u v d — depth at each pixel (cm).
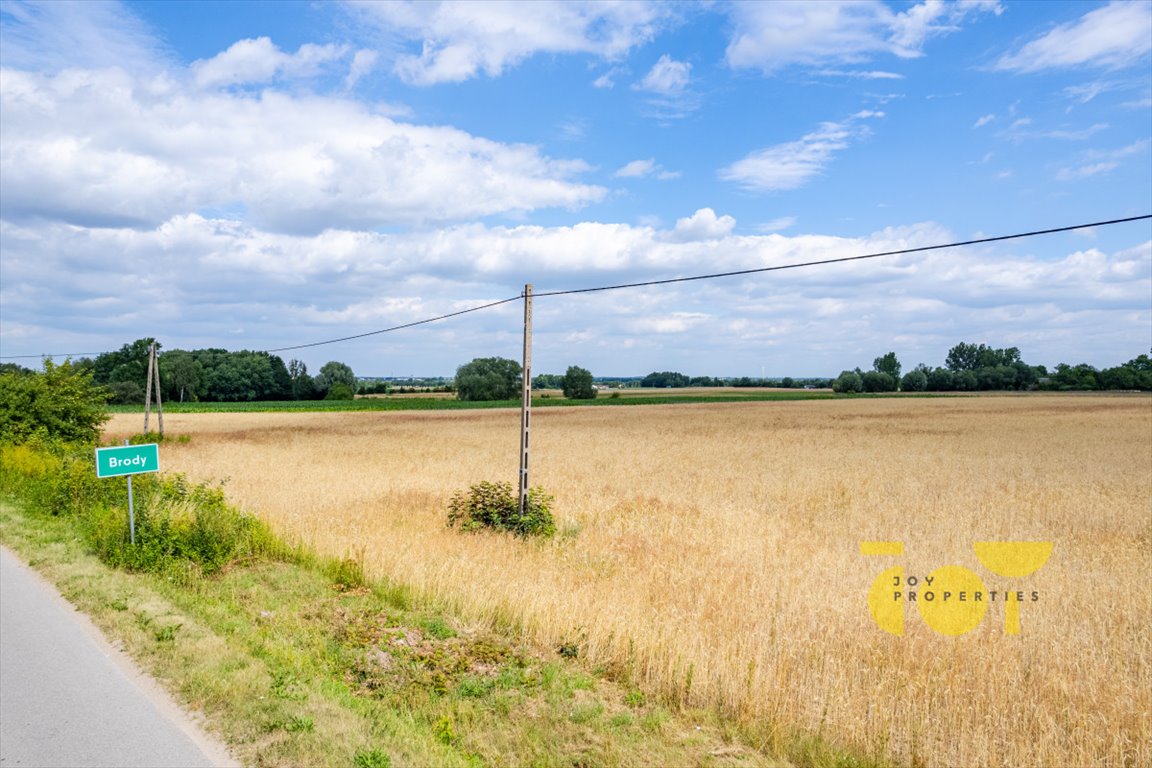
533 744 635
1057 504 1923
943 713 660
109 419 3216
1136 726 641
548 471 2773
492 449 3822
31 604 960
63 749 573
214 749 580
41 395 2902
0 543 1330
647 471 2769
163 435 4253
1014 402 10506
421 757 583
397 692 741
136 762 555
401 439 4603
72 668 739
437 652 845
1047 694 695
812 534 1545
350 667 800
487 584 1057
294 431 5484
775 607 980
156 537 1250
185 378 11612
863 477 2570
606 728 672
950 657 777
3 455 2312
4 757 559
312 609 1007
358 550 1254
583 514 1770
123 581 1072
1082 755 588
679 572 1178
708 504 1952
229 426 6131
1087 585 1092
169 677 720
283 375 12781
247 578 1161
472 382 12362
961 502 1980
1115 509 1870
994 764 588
